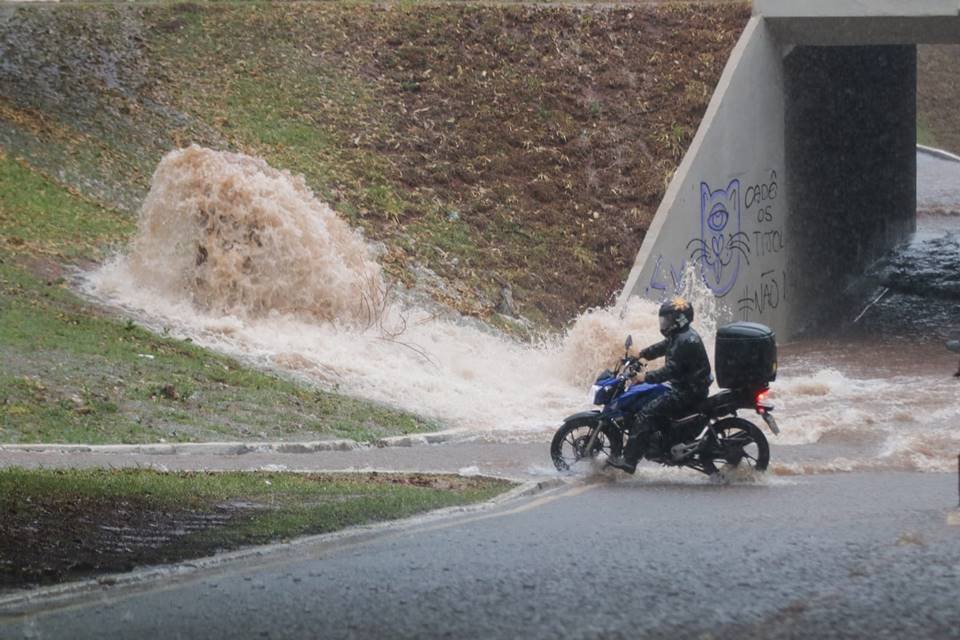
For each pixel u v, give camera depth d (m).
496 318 58.66
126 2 73.62
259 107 67.12
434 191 65.75
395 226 61.97
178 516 23.84
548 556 20.41
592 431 31.14
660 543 21.19
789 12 73.56
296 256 50.25
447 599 17.67
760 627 15.72
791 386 52.81
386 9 78.06
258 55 71.38
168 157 49.97
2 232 49.34
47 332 41.62
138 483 26.66
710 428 30.11
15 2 70.06
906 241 104.44
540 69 75.19
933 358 67.75
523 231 65.44
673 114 72.94
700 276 68.56
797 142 80.56
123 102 63.34
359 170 64.94
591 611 16.73
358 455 35.62
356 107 69.50
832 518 23.47
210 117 64.81
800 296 81.44
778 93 77.06
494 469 32.84
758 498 26.86
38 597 18.70
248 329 48.19
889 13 69.50
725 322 71.19
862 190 94.12
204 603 18.08
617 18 79.38
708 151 69.50
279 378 43.47
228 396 40.12
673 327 30.27
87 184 56.06
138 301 47.78
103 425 35.44
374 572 19.70
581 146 71.12
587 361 51.66
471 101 72.12
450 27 77.00
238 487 27.25
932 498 25.83
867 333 80.75
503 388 49.62
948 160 136.38
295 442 36.41
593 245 66.25
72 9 70.62
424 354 51.16
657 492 28.44
